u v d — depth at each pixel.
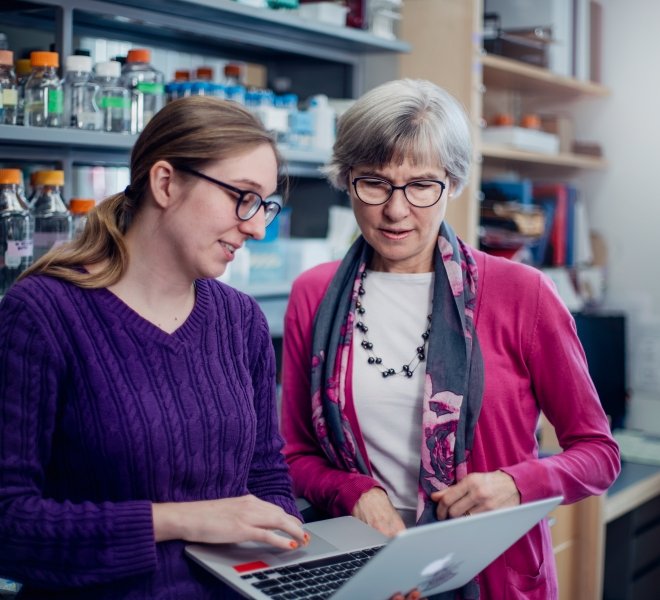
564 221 3.39
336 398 1.52
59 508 1.09
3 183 1.84
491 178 3.50
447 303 1.48
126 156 2.22
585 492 1.44
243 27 2.32
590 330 3.12
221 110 1.16
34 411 1.11
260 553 1.21
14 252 1.85
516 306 1.47
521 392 1.48
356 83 2.74
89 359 1.14
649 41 3.42
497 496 1.36
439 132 1.39
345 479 1.49
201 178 1.14
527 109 3.67
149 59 2.07
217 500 1.18
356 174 1.44
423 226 1.43
